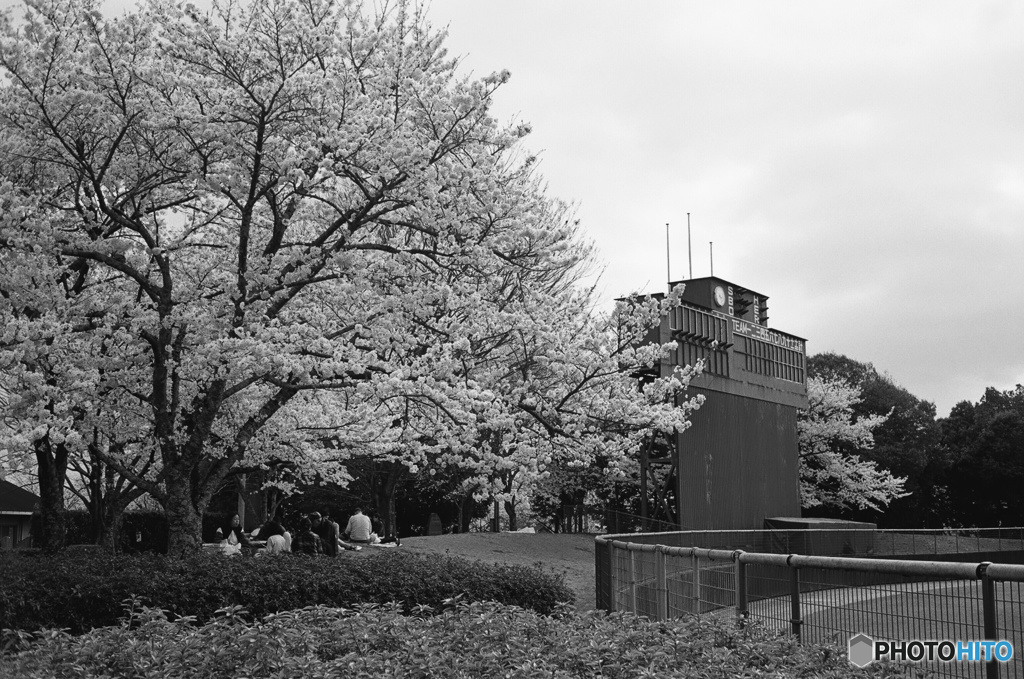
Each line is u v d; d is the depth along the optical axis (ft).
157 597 36.27
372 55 49.26
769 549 68.44
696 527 111.24
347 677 21.31
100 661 23.35
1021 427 182.19
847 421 162.30
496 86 46.73
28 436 35.91
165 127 44.70
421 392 45.03
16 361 38.83
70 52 44.01
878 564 18.44
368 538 80.02
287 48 46.14
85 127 46.14
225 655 23.43
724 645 23.38
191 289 47.26
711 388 117.70
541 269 52.39
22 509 109.09
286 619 27.99
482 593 44.96
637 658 22.09
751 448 126.21
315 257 46.26
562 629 26.86
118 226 47.57
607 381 55.83
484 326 48.08
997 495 183.52
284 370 42.75
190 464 45.14
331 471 78.64
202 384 53.01
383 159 44.93
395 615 29.14
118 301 44.14
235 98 45.06
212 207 52.65
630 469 123.65
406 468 97.81
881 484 157.89
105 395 47.78
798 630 21.68
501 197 47.85
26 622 33.35
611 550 41.73
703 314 118.83
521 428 56.80
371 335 48.08
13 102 43.52
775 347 136.67
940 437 193.16
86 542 82.74
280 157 45.16
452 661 22.41
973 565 16.14
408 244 56.44
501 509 153.99
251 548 63.87
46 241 41.24
